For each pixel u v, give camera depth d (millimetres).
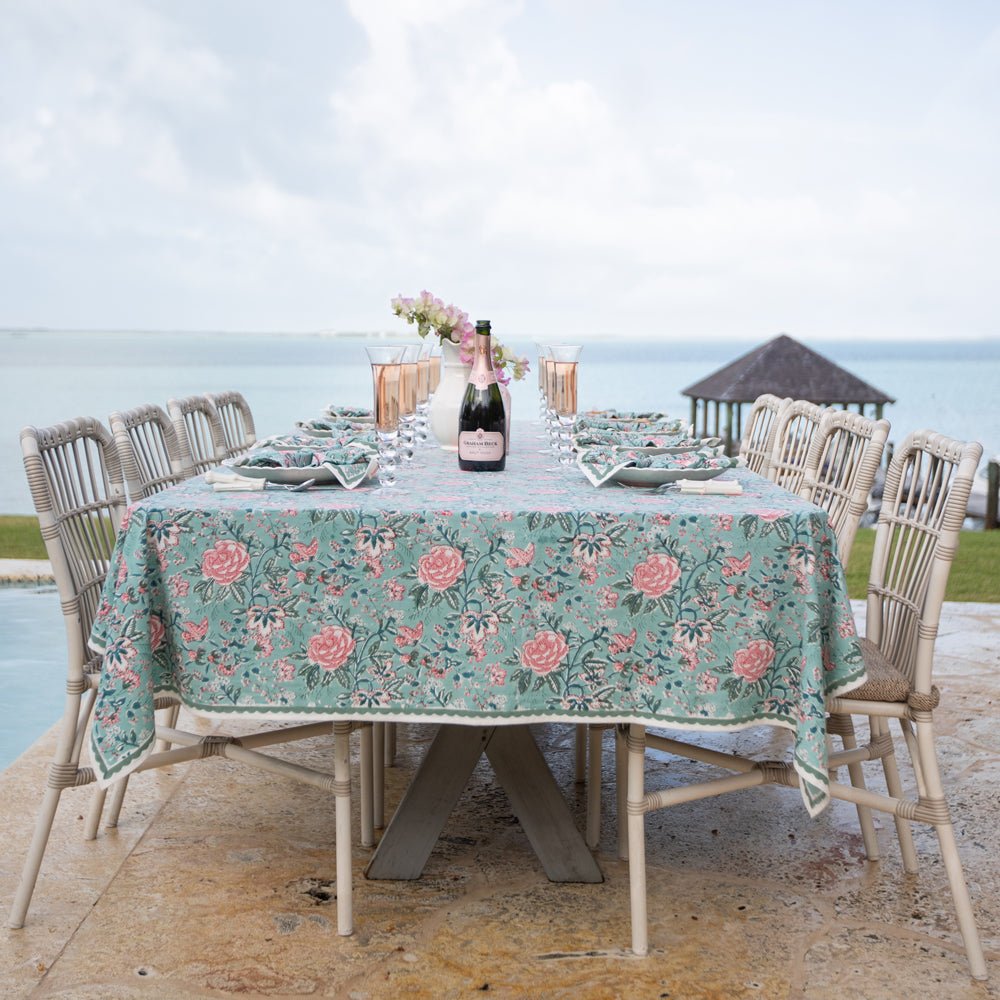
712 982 1712
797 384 9305
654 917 1920
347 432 2604
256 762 1873
